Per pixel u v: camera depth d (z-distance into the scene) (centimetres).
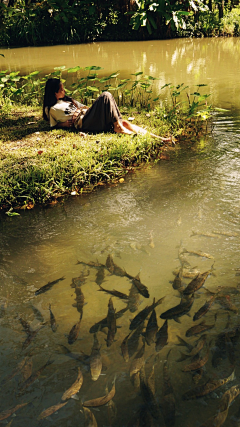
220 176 435
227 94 732
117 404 189
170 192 409
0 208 408
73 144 505
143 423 178
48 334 237
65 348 225
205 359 209
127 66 1013
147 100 712
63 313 253
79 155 473
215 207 371
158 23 1458
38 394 199
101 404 189
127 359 211
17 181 424
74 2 1477
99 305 257
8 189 418
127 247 319
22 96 777
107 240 332
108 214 377
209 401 188
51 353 223
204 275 272
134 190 423
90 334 233
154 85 817
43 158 470
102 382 200
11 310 259
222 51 1205
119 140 511
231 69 937
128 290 269
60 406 192
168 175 450
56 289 276
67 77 916
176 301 254
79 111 568
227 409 183
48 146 509
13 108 691
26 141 531
